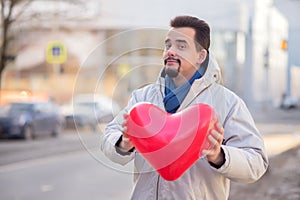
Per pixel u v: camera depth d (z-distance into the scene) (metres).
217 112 2.78
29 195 10.87
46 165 15.76
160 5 43.62
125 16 41.09
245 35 51.72
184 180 2.74
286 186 9.27
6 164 15.94
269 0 54.69
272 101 56.81
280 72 59.47
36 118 23.27
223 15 48.19
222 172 2.65
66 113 24.52
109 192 11.17
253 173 2.75
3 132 22.42
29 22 23.47
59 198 10.53
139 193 2.86
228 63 49.19
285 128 31.78
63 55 31.97
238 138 2.81
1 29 21.55
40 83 38.50
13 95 23.72
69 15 24.02
